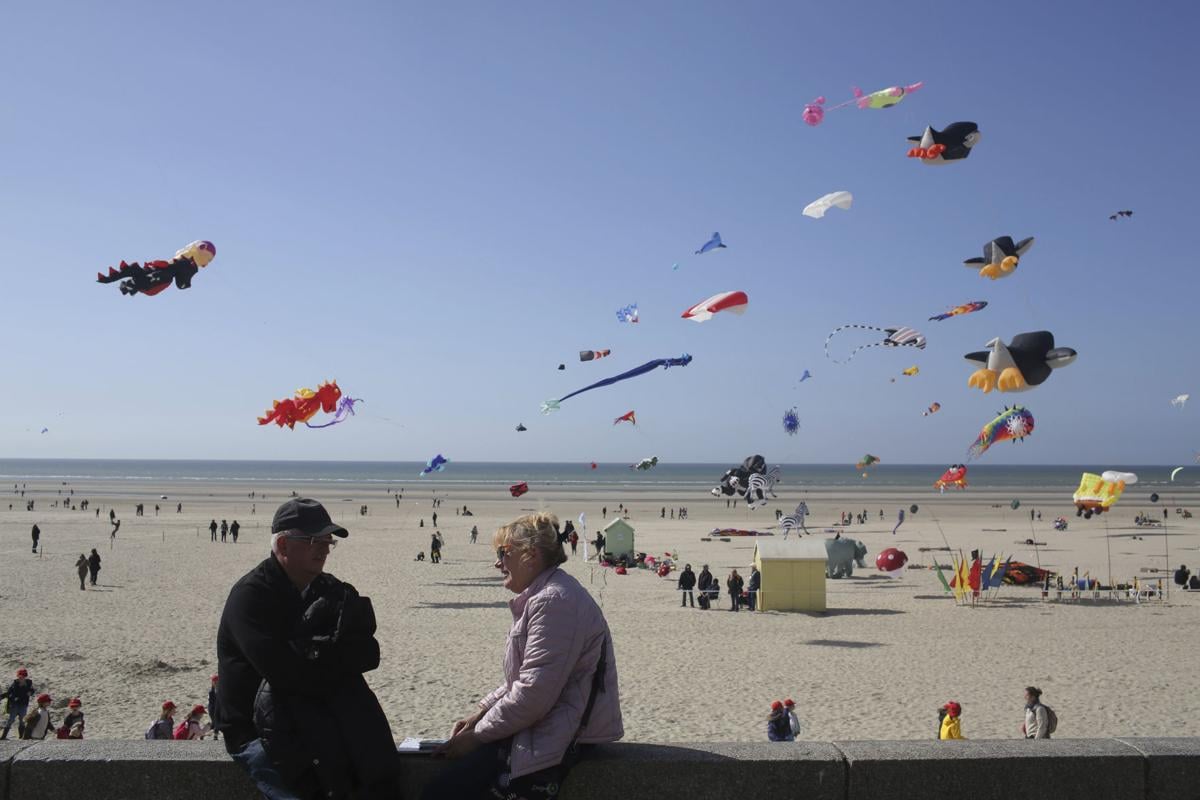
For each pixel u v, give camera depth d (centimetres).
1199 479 19062
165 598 2592
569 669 301
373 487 12650
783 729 1125
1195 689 1648
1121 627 2314
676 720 1426
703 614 2494
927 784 321
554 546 318
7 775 316
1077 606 2692
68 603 2489
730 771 320
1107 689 1647
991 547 4591
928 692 1612
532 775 298
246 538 4625
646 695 1579
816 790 321
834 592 2989
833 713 1474
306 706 299
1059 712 1495
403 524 5809
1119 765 326
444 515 6806
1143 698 1584
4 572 3134
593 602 316
